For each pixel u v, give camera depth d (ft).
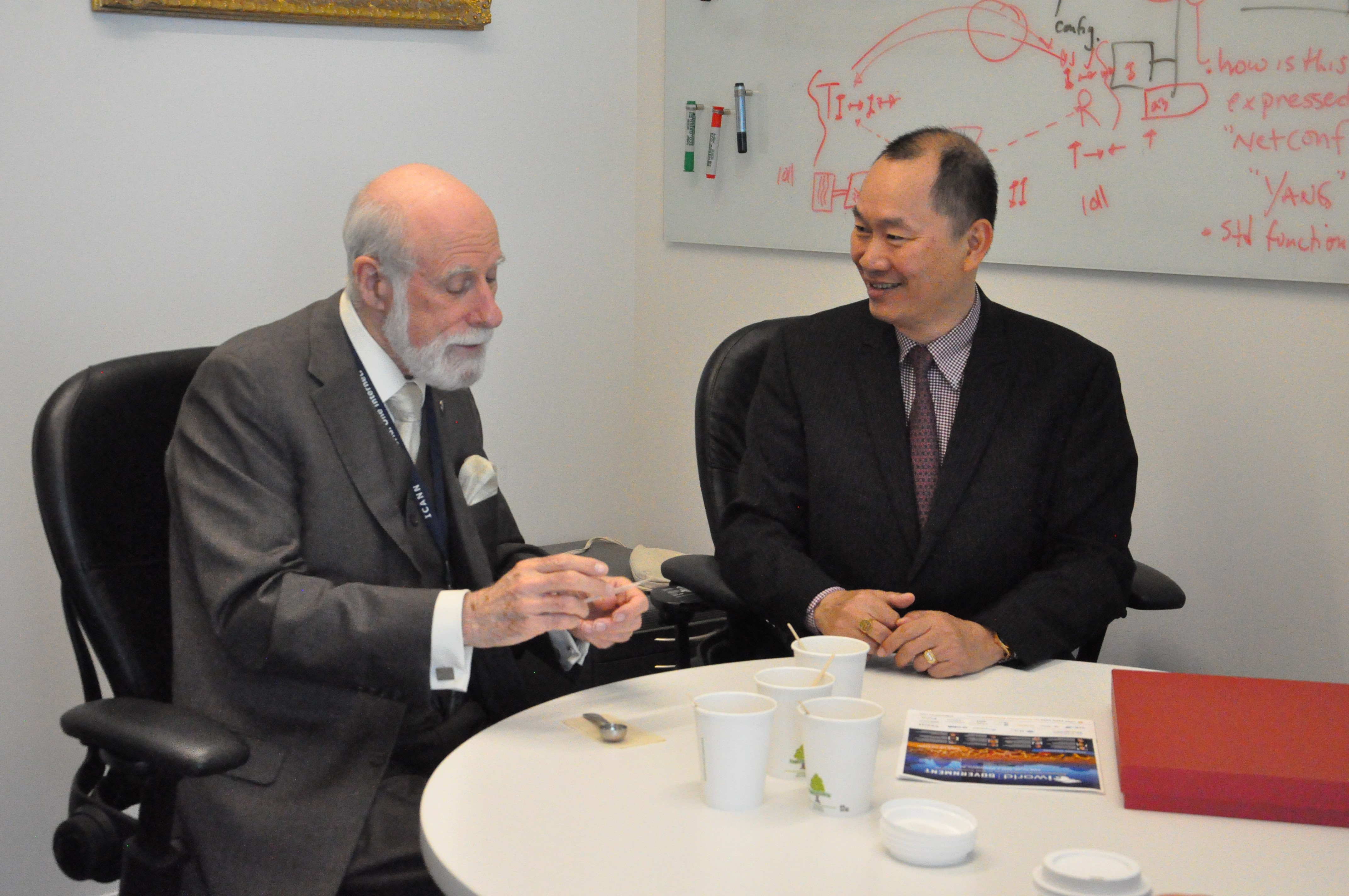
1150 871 3.05
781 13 8.50
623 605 4.53
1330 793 3.31
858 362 5.88
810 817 3.35
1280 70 6.12
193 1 7.45
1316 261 6.11
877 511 5.67
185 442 4.82
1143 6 6.59
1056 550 5.57
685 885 2.93
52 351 7.34
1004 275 7.59
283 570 4.60
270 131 8.03
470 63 8.93
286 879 4.37
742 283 9.16
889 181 5.47
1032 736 3.97
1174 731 3.69
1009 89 7.27
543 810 3.36
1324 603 6.30
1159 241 6.71
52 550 4.74
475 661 5.36
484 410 9.43
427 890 4.44
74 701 7.59
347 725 4.65
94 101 7.32
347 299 5.17
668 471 10.03
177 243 7.73
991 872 3.03
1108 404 5.69
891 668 4.76
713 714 3.31
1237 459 6.59
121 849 4.51
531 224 9.46
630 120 9.93
